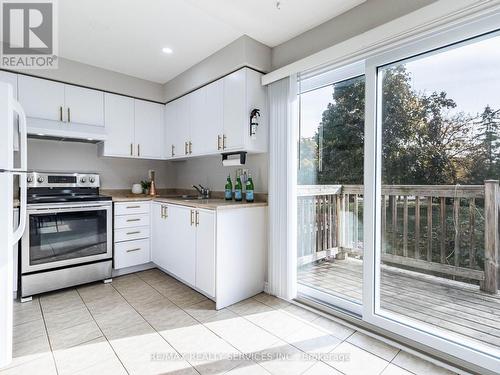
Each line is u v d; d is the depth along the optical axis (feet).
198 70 9.46
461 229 5.57
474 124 5.25
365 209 6.41
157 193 12.73
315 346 5.80
